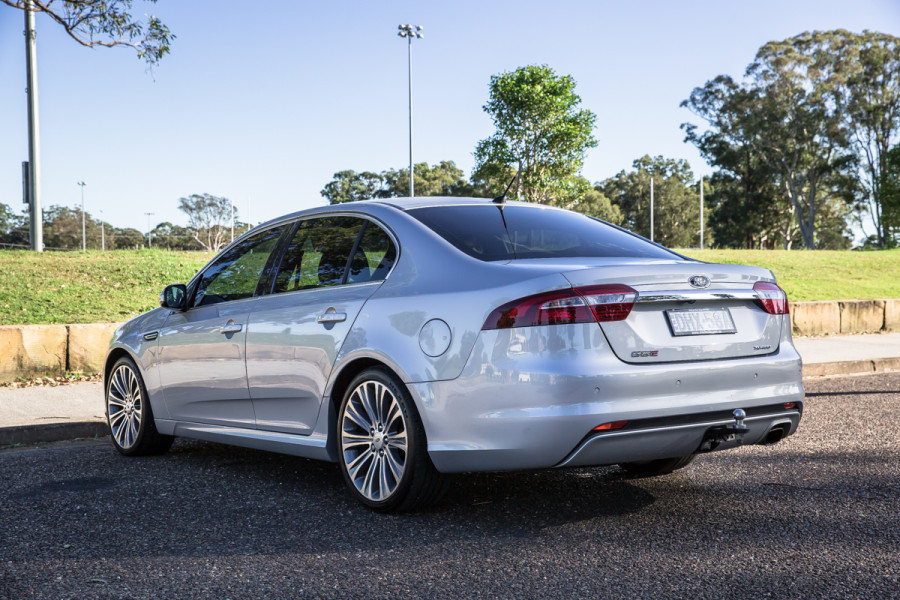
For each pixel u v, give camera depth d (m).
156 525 3.64
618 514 3.76
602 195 96.88
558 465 3.26
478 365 3.37
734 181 76.44
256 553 3.22
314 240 4.42
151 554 3.22
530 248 3.79
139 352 5.22
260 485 4.42
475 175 40.16
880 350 10.66
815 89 66.31
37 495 4.21
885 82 65.12
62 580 2.92
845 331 13.12
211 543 3.36
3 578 2.94
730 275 3.61
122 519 3.74
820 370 9.38
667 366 3.34
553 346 3.23
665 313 3.42
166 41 13.34
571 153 38.16
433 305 3.57
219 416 4.70
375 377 3.75
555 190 38.56
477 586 2.84
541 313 3.26
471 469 3.42
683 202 95.62
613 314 3.28
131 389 5.32
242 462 5.06
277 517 3.76
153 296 10.73
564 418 3.17
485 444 3.34
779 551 3.21
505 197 4.48
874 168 67.19
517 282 3.36
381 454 3.79
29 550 3.27
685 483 4.37
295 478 4.59
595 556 3.16
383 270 3.92
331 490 4.29
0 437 5.63
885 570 2.98
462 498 4.07
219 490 4.30
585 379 3.19
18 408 6.46
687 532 3.47
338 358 3.90
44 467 4.93
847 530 3.49
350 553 3.22
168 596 2.76
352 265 4.10
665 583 2.86
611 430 3.22
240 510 3.89
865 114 65.69
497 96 37.97
